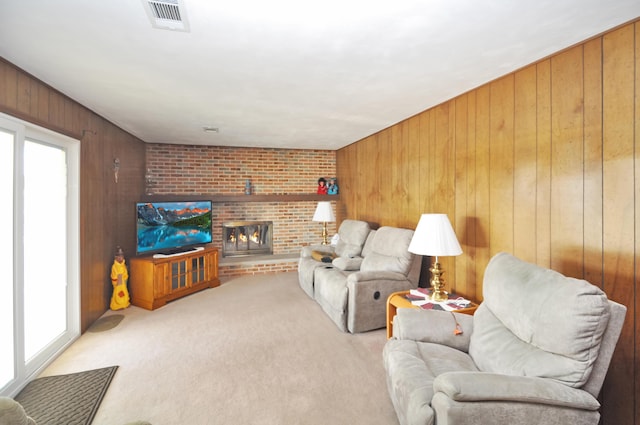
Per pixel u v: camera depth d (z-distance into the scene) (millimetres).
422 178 3344
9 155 2070
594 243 1778
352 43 1806
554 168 1993
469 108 2682
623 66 1635
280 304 3795
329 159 5887
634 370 1617
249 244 5586
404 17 1534
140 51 1899
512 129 2283
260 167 5504
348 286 2975
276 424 1778
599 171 1751
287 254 5633
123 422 1791
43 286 2561
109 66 2115
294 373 2293
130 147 4273
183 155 5094
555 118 1982
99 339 2848
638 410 1605
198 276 4301
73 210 2875
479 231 2611
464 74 2293
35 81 2305
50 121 2490
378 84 2486
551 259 2021
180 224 4312
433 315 2023
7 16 1515
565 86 1917
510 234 2318
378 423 1786
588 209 1809
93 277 3213
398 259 3178
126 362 2445
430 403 1346
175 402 1966
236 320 3303
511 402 1247
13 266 2055
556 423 1261
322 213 4949
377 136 4289
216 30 1658
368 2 1407
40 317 2514
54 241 2709
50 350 2490
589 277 1807
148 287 3654
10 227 2057
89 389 2092
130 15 1516
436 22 1584
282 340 2828
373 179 4426
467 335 1955
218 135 4438
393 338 2029
